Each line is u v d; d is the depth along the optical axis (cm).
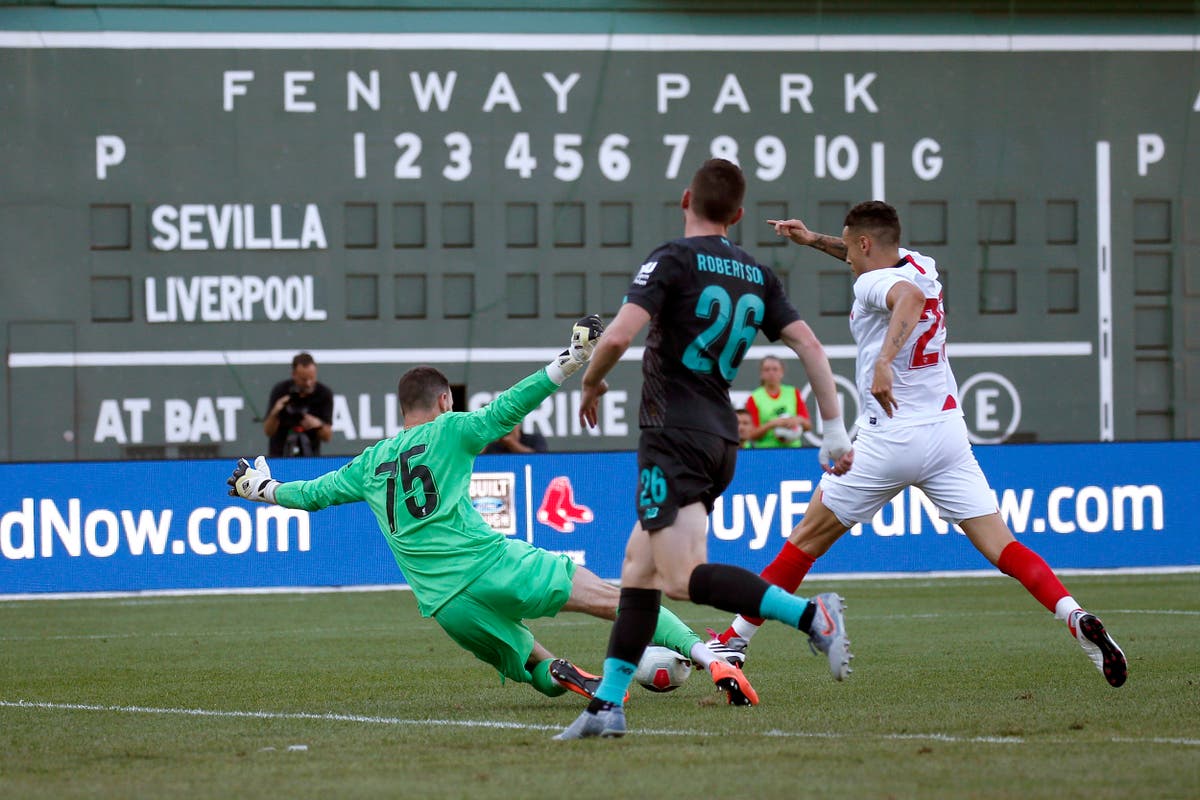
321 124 5000
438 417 1897
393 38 5022
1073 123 5228
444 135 5038
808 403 5147
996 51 5203
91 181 4916
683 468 1595
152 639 3003
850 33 5156
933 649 2612
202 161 4959
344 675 2370
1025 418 5194
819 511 2106
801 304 5134
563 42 5075
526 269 5062
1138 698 1909
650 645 1955
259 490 1977
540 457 4247
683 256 1600
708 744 1560
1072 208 5225
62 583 4059
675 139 5103
